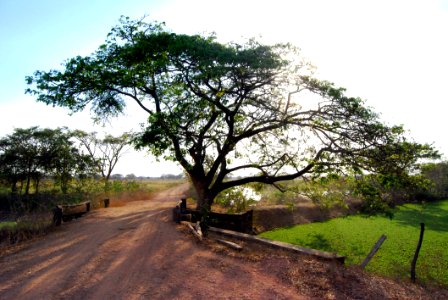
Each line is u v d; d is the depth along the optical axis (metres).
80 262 7.57
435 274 8.85
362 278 6.60
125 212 16.42
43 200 19.39
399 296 5.99
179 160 15.04
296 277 6.41
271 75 14.18
